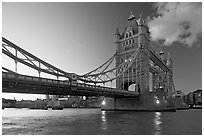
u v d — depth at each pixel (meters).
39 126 27.95
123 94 59.62
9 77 30.75
